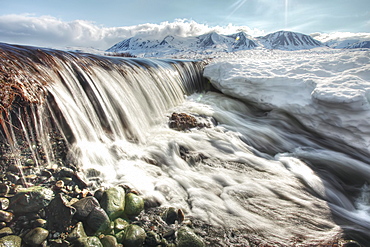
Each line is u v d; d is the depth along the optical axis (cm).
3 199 280
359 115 509
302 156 553
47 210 282
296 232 312
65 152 395
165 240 279
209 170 462
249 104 880
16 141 354
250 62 988
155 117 710
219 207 351
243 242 288
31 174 332
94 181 355
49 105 423
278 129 700
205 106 852
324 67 736
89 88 554
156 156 478
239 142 604
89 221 279
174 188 386
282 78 727
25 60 487
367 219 358
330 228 326
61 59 570
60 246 248
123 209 312
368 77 606
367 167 493
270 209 357
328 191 422
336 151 569
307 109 624
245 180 435
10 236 247
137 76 759
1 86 366
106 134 509
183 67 1085
